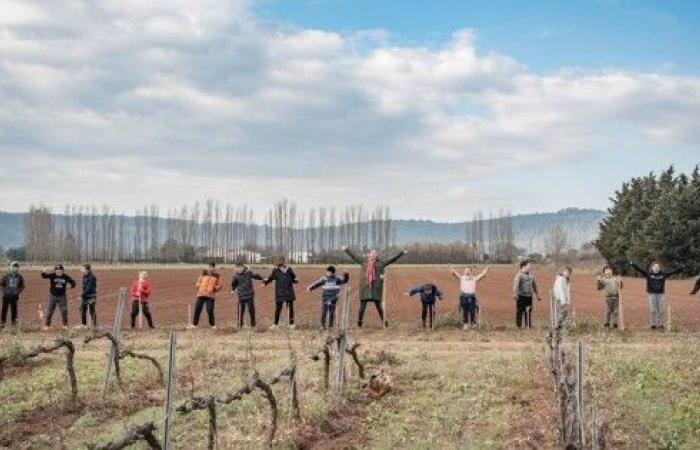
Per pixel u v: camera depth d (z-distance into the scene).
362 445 15.41
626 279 83.94
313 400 17.50
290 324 30.19
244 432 15.63
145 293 31.62
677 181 89.19
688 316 38.72
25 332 30.25
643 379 18.88
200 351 23.84
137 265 138.00
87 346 26.39
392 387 19.31
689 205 78.00
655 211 80.75
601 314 39.84
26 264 137.88
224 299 54.59
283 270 30.09
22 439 15.84
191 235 161.38
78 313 44.00
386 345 25.11
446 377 20.42
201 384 19.55
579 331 28.61
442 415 17.06
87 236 160.75
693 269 79.31
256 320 37.00
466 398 18.42
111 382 20.17
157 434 15.70
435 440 15.52
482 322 32.16
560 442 14.21
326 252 159.62
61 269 31.00
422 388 19.59
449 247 152.62
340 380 18.28
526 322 30.36
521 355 23.12
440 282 76.31
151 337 28.38
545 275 93.69
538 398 18.12
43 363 23.39
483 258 153.75
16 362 23.27
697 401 16.94
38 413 17.72
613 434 15.14
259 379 14.23
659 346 24.92
